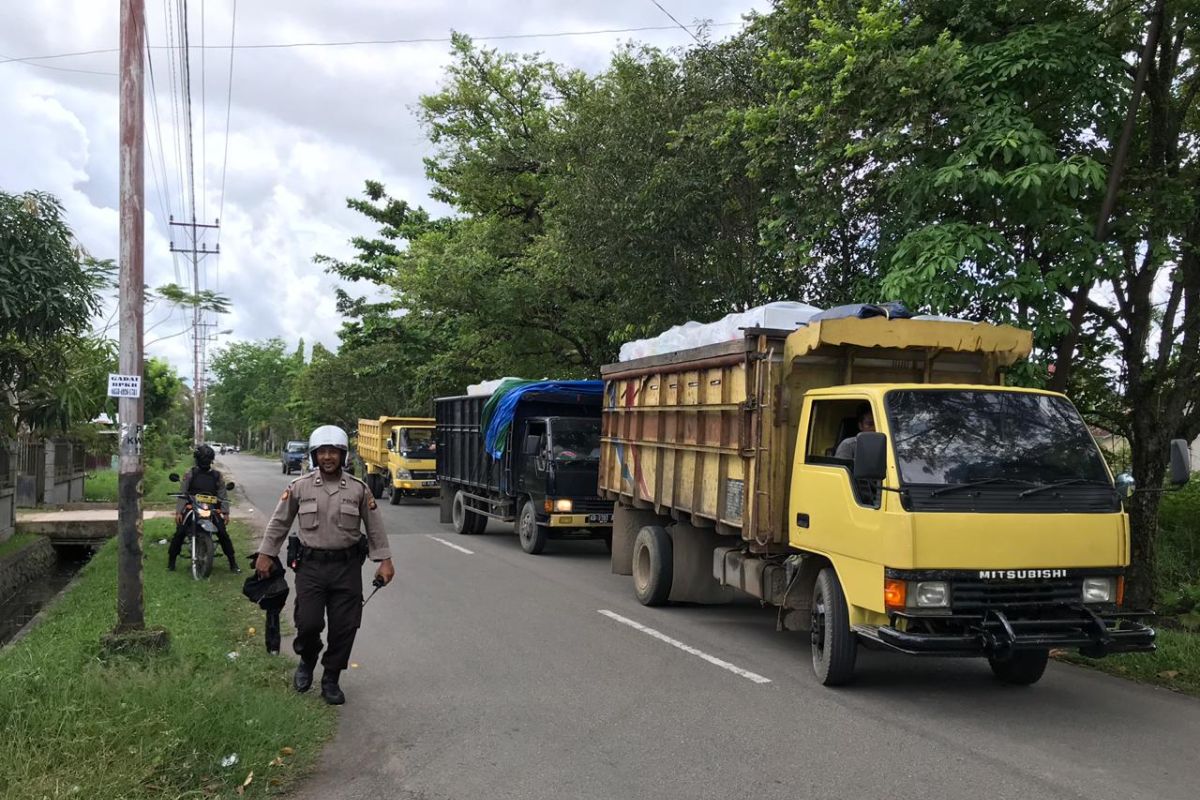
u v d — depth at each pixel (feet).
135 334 23.15
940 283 28.04
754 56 42.83
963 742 18.06
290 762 16.58
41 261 38.50
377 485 92.48
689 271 45.75
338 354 150.71
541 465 47.19
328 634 20.38
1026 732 18.74
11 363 46.29
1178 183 31.24
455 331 80.84
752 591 26.25
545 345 70.85
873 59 29.84
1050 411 21.48
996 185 27.84
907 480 19.56
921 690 22.02
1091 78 29.91
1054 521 19.38
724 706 20.54
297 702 19.67
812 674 23.57
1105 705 20.80
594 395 50.55
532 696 21.31
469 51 81.10
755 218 41.88
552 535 48.32
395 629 28.76
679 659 25.08
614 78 50.88
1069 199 30.68
